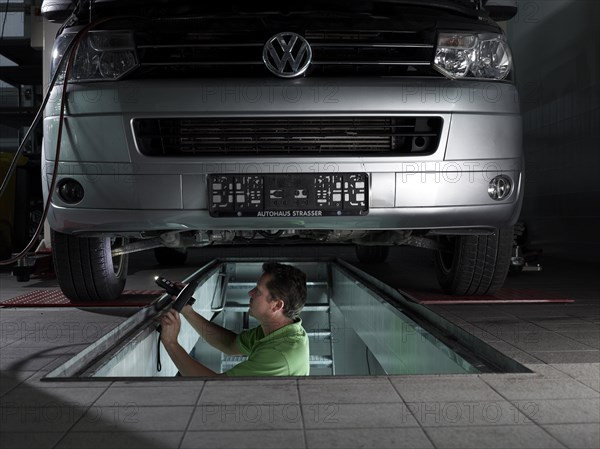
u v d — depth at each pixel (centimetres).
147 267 564
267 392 167
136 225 246
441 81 244
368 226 247
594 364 193
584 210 597
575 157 616
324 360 560
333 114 236
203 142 241
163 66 239
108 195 243
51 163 251
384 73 243
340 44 235
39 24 608
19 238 632
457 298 324
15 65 773
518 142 257
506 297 327
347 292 494
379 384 174
